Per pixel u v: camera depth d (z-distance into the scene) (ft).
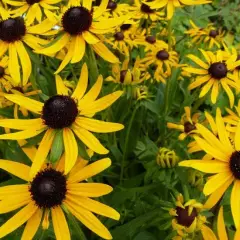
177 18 1.37
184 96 1.03
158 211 0.64
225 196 0.55
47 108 0.58
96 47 0.73
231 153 0.56
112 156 0.89
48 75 0.85
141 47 1.06
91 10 0.74
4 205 0.54
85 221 0.53
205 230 0.55
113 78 0.86
